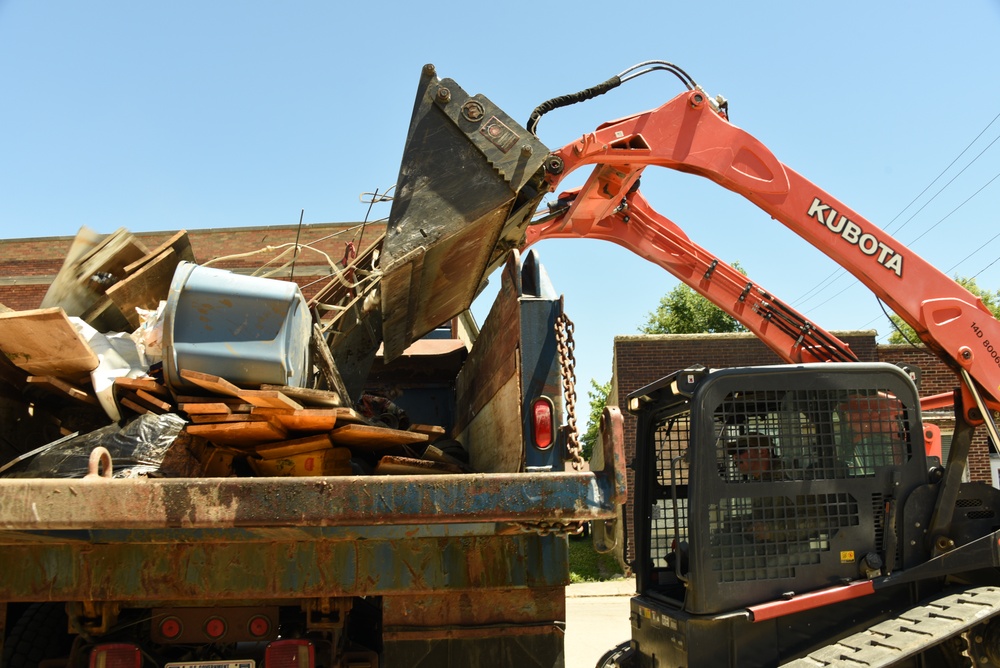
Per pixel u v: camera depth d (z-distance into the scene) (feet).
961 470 15.05
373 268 14.56
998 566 14.37
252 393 10.28
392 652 11.59
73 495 9.04
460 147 14.03
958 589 14.85
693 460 14.62
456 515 9.68
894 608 14.70
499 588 11.49
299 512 9.36
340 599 11.73
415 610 11.71
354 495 9.49
